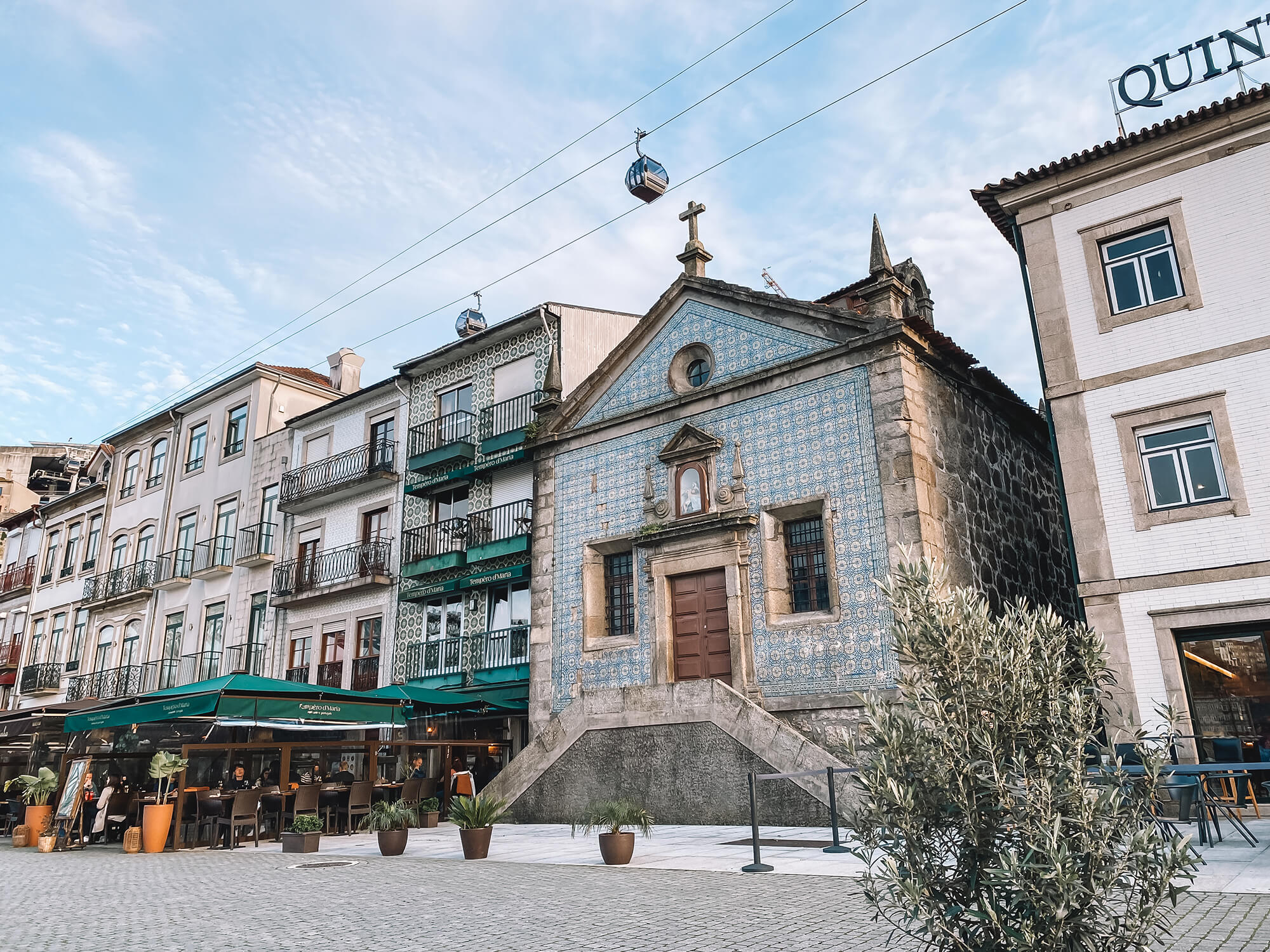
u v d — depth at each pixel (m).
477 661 22.00
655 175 16.39
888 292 15.78
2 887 10.52
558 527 19.38
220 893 9.41
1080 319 14.27
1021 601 4.90
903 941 6.12
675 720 14.13
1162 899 4.19
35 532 41.25
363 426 27.00
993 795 4.28
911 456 14.79
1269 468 12.41
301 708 15.20
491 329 23.48
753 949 6.05
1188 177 13.62
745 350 17.42
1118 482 13.52
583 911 7.54
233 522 30.31
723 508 16.78
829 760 12.42
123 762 20.11
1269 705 12.02
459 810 11.55
